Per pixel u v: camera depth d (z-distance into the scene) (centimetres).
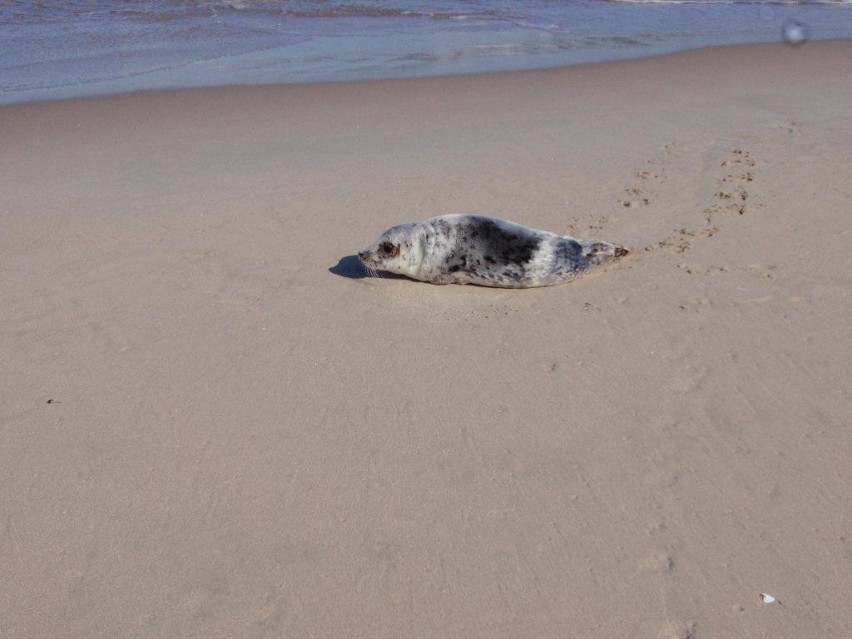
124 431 270
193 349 308
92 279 356
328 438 266
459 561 228
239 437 267
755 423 266
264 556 230
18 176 470
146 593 222
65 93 625
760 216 392
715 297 329
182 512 242
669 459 254
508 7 1056
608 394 281
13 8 970
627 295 334
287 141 522
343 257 372
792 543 229
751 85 622
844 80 632
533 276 340
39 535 236
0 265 369
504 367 296
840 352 296
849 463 251
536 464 254
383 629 213
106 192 446
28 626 214
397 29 911
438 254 343
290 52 787
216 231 397
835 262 349
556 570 225
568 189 432
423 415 274
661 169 455
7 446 265
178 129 547
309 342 312
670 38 838
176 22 934
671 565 225
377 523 238
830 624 211
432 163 477
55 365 301
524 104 588
